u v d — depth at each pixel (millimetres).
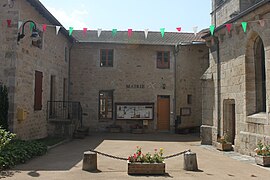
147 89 18109
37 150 8961
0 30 9953
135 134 16875
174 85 18203
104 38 18578
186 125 18156
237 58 10438
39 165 7473
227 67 11195
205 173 6973
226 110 11500
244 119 9969
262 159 8016
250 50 9883
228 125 11461
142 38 18922
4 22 9961
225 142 10922
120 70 18094
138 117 17859
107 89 17969
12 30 9938
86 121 17812
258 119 9102
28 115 11031
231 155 9836
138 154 6945
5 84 9797
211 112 12531
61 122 13695
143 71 18172
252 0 11617
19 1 10039
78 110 16578
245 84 9891
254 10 8945
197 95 18484
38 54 12102
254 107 9797
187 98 18328
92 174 6574
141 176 6469
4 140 7758
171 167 7656
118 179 6152
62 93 16109
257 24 9172
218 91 11914
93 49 18094
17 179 5945
